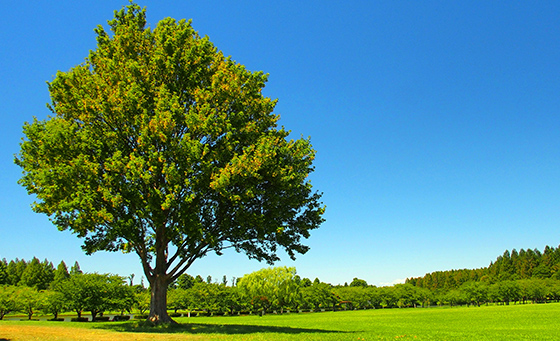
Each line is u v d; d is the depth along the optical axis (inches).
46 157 888.3
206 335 775.7
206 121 881.5
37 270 4933.6
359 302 6151.6
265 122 1085.8
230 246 1098.7
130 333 793.6
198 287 3705.7
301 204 1035.3
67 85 959.6
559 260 7194.9
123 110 901.8
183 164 871.1
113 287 2208.4
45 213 957.8
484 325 1744.6
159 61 980.6
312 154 1075.9
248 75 1019.3
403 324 1813.5
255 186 980.6
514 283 5762.8
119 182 858.8
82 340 669.9
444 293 7288.4
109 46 1032.2
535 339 962.1
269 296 4074.8
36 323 1200.2
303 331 970.7
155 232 1020.5
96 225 948.6
